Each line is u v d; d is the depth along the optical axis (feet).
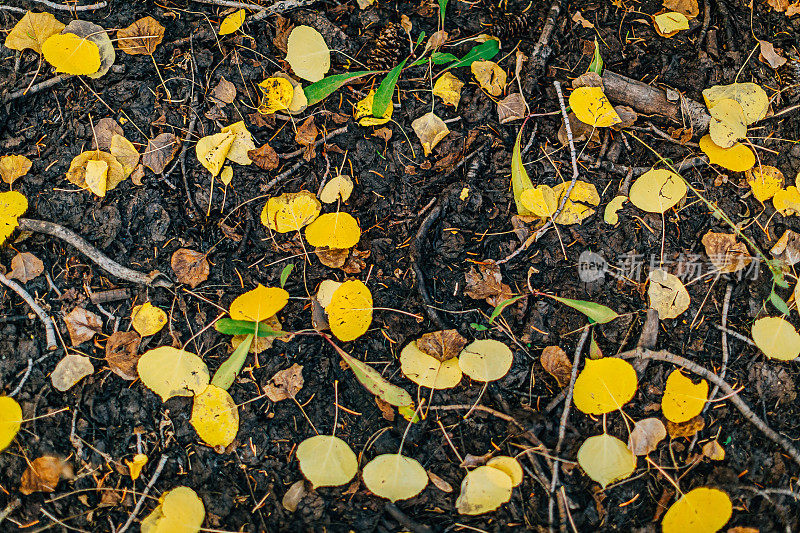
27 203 2.94
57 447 2.83
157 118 3.00
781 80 3.06
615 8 3.11
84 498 2.81
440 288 2.93
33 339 2.89
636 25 3.10
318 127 3.02
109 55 3.01
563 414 2.85
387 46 3.08
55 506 2.81
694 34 3.09
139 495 2.81
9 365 2.87
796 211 2.96
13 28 3.04
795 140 3.01
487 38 3.07
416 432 2.85
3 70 3.02
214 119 3.01
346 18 3.10
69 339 2.89
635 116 3.00
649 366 2.88
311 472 2.78
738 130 2.96
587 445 2.78
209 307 2.91
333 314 2.86
